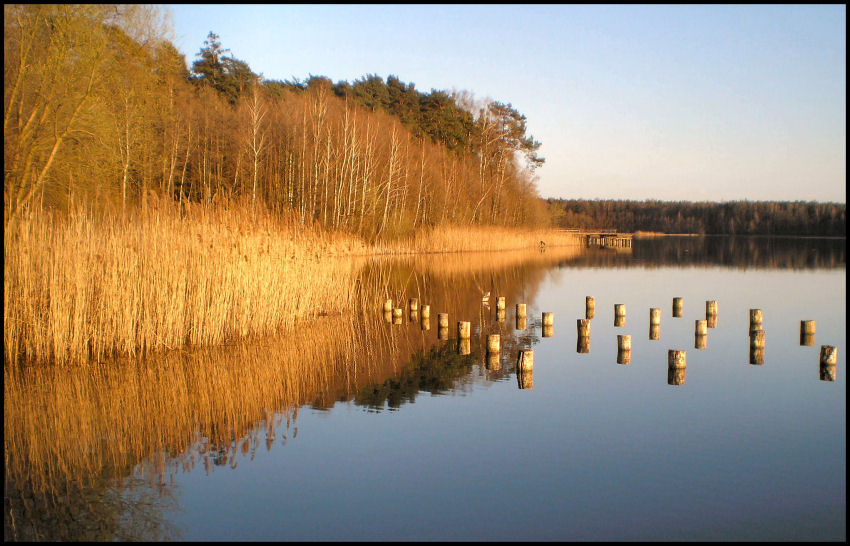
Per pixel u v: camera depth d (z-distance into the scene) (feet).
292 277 53.88
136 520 20.22
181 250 44.83
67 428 28.22
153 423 29.09
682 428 29.66
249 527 19.90
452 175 179.32
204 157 127.03
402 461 25.26
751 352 46.32
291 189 121.90
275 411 31.19
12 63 55.26
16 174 54.60
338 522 20.29
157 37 69.00
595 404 33.24
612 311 67.41
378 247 139.95
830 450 26.96
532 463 25.26
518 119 213.05
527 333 54.19
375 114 169.27
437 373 39.24
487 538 19.42
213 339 45.03
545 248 206.59
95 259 40.24
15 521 20.07
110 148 67.41
